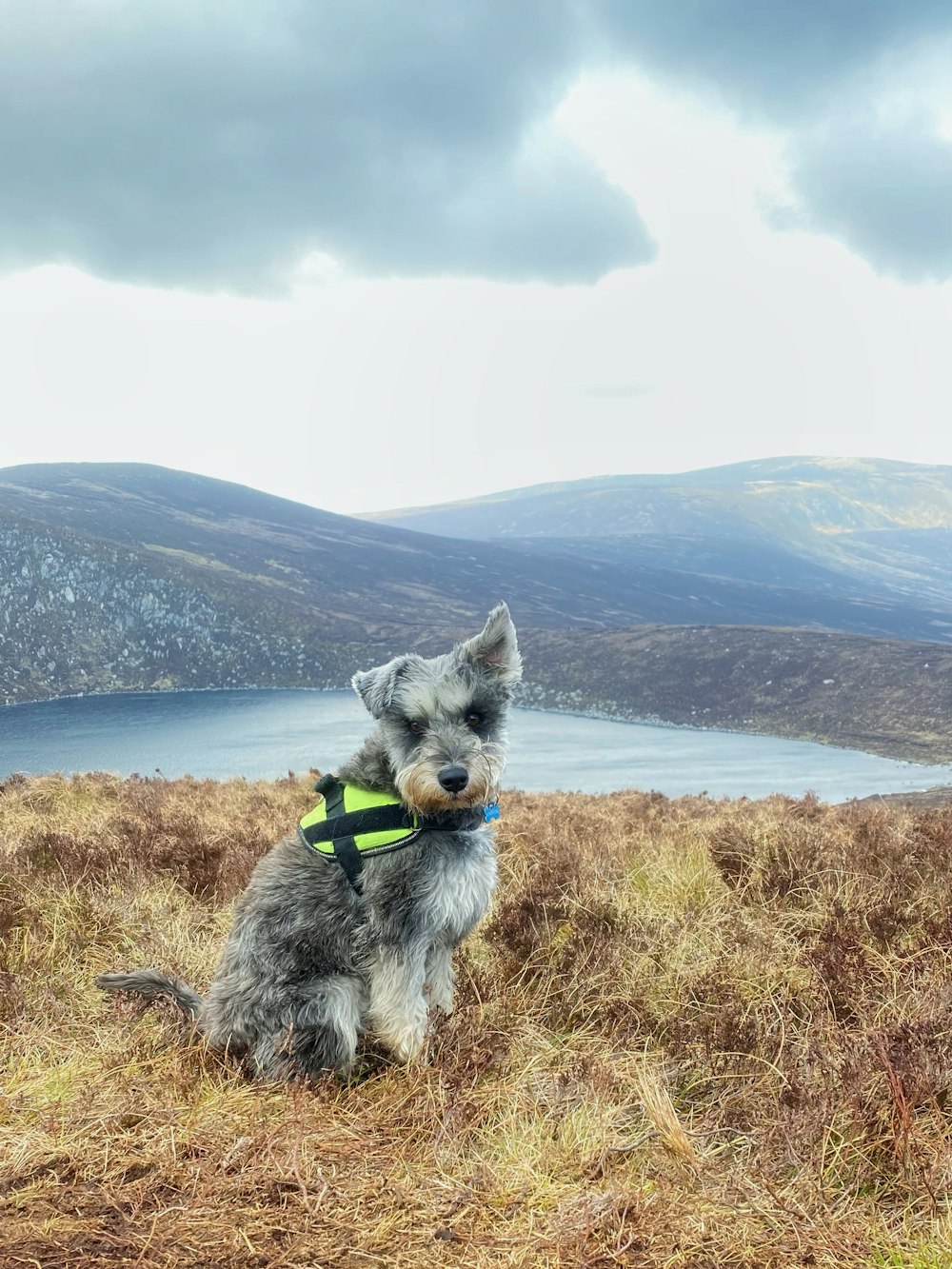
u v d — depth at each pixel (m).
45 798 3.35
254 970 1.18
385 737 1.29
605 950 1.43
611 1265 0.87
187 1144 0.98
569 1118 1.07
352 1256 0.87
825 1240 0.90
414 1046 1.17
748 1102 1.12
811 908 1.62
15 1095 1.07
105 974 1.25
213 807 3.08
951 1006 1.19
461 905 1.21
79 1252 0.86
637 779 29.22
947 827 1.93
